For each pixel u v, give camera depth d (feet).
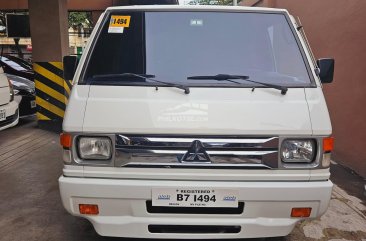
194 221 9.10
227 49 10.48
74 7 53.62
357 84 18.47
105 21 10.77
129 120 8.85
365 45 17.67
